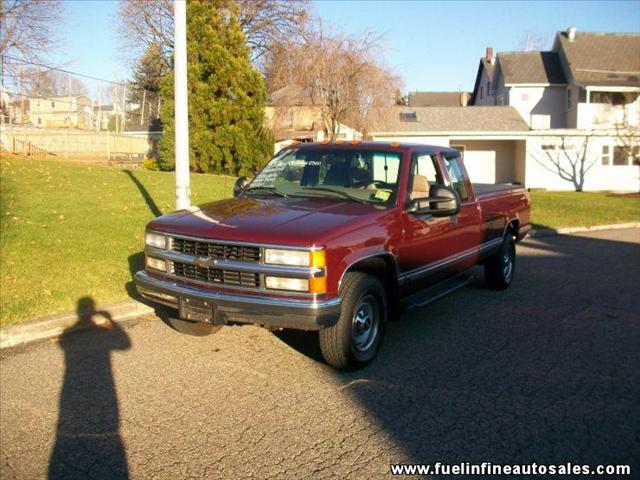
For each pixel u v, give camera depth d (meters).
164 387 4.89
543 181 33.16
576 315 7.26
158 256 5.25
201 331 6.09
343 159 6.16
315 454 3.84
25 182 13.83
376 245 5.14
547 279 9.41
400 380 5.08
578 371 5.34
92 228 9.81
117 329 6.41
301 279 4.54
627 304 7.80
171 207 12.30
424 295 6.25
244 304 4.67
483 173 35.31
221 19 23.73
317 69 26.67
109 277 7.66
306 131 28.31
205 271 4.93
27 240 8.73
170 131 23.86
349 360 5.05
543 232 15.11
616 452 3.88
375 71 26.92
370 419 4.34
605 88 33.88
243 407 4.53
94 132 28.55
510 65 38.84
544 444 3.98
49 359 5.51
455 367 5.42
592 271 10.09
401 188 5.75
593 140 32.88
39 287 6.97
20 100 30.73
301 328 4.60
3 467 3.69
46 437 4.07
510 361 5.59
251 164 22.55
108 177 16.28
